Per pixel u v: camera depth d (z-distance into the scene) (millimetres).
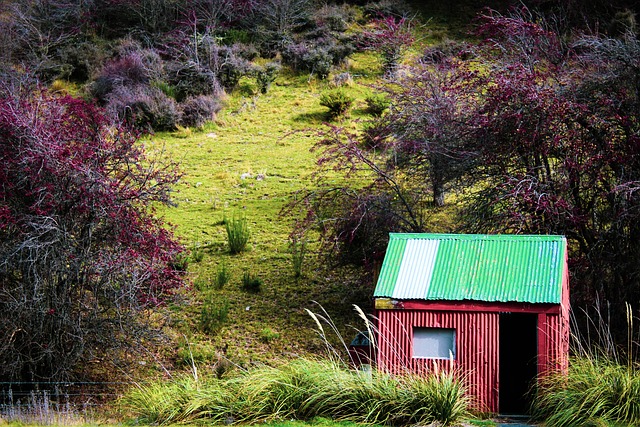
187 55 72562
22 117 32938
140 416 27188
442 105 39312
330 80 71625
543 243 29203
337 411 26094
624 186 34156
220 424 25766
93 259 32375
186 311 39031
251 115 66750
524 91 36781
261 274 42781
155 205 51406
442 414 25328
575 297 35906
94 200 32469
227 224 46281
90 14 80125
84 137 35000
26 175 32594
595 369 26750
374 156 44844
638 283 35500
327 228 45500
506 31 43469
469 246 29469
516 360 30344
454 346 27453
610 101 36688
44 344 31953
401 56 73438
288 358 34938
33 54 73062
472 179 38688
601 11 74062
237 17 80750
